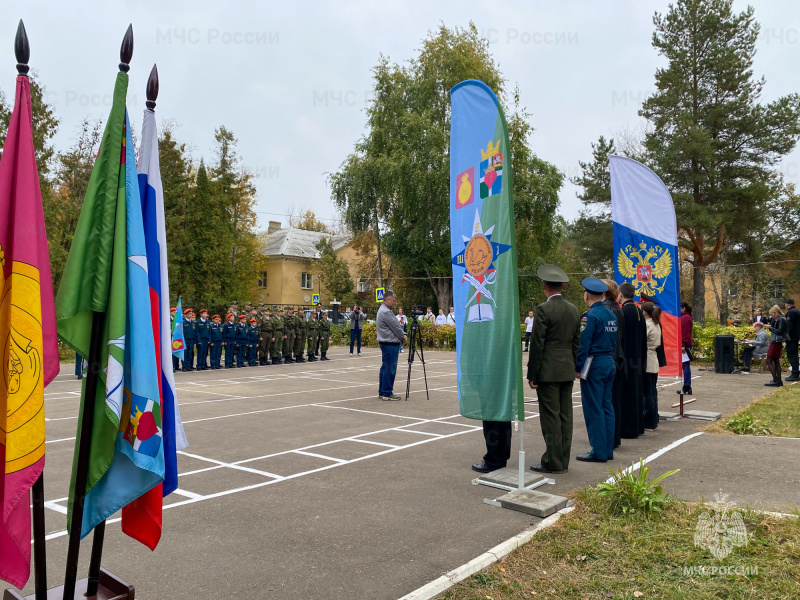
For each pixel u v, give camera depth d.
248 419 9.61
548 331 6.24
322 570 3.89
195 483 5.91
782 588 3.54
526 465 6.61
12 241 2.56
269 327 20.83
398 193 33.44
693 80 31.69
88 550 4.24
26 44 2.59
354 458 6.96
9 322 2.50
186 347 18.41
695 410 10.34
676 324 9.23
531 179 32.81
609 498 5.04
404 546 4.29
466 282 6.04
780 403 10.84
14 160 2.59
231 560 4.06
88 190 2.77
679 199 29.41
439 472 6.33
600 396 6.67
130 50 2.79
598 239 32.53
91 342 2.76
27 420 2.48
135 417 2.74
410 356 12.27
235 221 42.56
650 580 3.72
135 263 2.80
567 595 3.56
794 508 4.76
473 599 3.51
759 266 35.78
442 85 33.19
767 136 29.45
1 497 2.56
